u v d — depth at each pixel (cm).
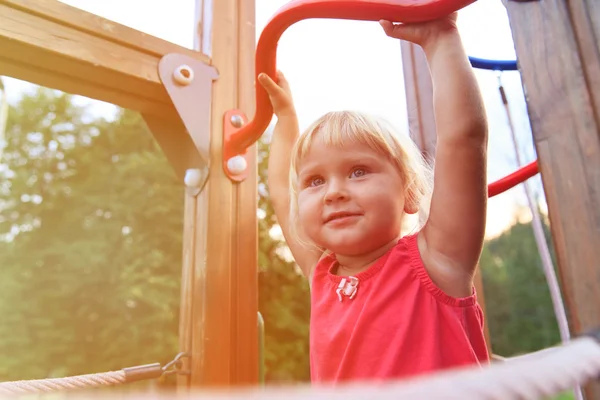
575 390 75
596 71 37
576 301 35
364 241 76
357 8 61
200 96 112
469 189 68
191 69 111
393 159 81
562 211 37
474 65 127
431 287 71
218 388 98
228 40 121
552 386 18
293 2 69
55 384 76
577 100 37
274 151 111
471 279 71
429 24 68
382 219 76
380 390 14
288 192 107
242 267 109
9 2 87
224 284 106
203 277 105
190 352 102
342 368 72
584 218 36
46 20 91
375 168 79
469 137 67
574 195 36
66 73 98
